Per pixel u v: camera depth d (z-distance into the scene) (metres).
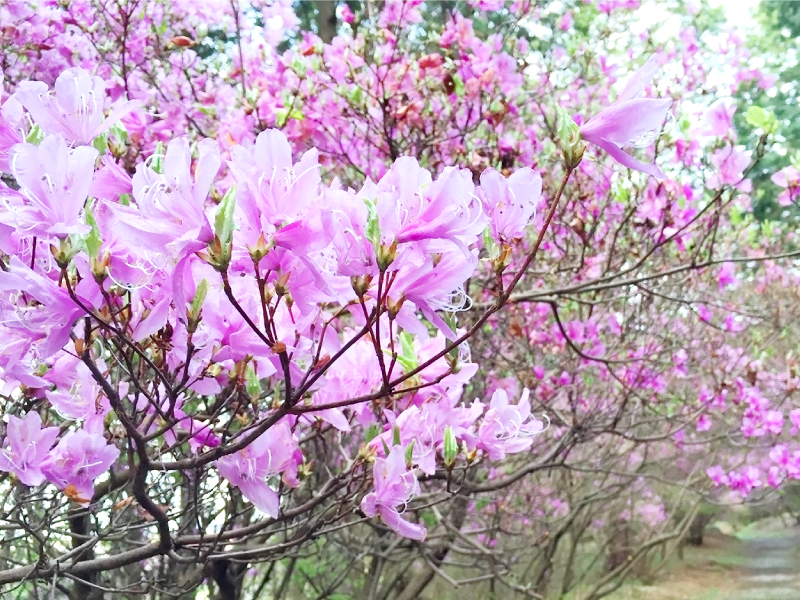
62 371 1.48
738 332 5.37
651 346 4.68
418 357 1.70
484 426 1.81
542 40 5.25
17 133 1.22
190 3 3.78
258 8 3.96
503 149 3.78
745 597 9.74
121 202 1.20
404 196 1.07
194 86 3.88
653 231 3.90
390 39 3.72
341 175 4.14
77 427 1.95
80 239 0.99
